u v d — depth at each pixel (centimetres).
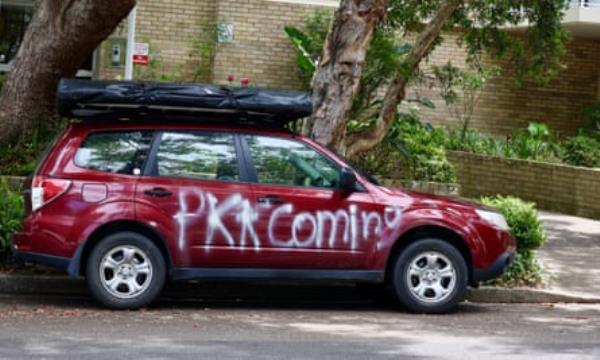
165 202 1065
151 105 1079
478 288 1260
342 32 1329
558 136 2530
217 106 1088
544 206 2148
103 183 1059
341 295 1248
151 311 1084
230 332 976
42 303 1110
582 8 2264
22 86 1554
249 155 1100
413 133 1917
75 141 1073
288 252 1088
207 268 1077
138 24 2259
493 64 2470
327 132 1334
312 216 1091
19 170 1470
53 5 1510
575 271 1422
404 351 907
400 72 1449
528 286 1294
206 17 2297
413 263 1118
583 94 2550
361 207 1104
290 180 1103
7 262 1205
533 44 1725
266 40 2308
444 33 2252
